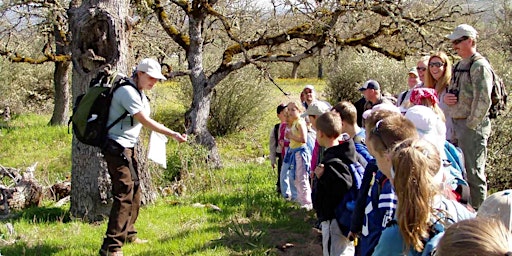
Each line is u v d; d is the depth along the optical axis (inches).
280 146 303.3
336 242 175.9
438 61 215.8
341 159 173.2
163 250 219.5
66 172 470.6
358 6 369.7
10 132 628.7
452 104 213.8
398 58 416.8
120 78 210.1
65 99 679.1
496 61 576.1
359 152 177.2
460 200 143.3
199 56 464.4
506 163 316.8
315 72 1310.3
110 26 260.5
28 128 650.2
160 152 221.3
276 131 313.7
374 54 753.0
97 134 208.2
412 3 392.5
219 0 473.7
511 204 107.0
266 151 577.3
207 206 288.4
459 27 213.3
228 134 645.9
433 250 97.3
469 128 211.8
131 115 208.2
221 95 639.1
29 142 589.9
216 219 263.1
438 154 104.1
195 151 414.9
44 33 603.2
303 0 379.6
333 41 401.4
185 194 339.6
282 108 301.3
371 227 129.2
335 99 770.8
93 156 267.4
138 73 210.8
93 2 262.2
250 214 272.2
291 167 281.4
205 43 536.4
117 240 212.1
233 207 283.6
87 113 207.6
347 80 753.6
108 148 209.9
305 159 277.1
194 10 452.1
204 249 218.4
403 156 100.6
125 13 269.9
